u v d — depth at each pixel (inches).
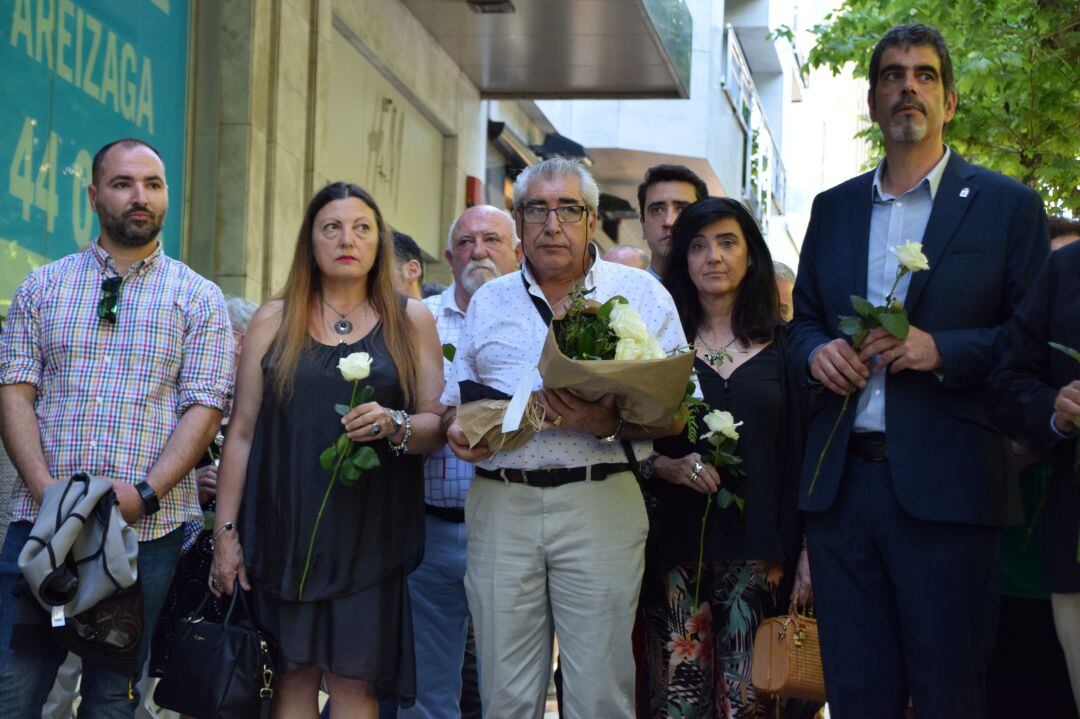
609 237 900.6
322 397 204.1
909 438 193.3
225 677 196.4
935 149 202.1
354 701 206.8
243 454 208.4
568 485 195.3
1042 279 183.6
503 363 201.0
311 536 200.1
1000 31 456.4
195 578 223.9
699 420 220.4
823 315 210.5
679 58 557.9
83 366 206.4
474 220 262.8
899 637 196.4
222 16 378.9
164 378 209.5
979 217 196.9
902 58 199.6
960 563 191.2
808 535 202.7
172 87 368.5
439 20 507.8
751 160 994.7
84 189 329.1
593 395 184.4
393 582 205.5
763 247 228.7
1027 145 471.5
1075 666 181.9
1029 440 181.9
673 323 206.7
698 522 217.9
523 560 196.7
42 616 194.2
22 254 302.7
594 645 194.7
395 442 202.4
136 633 197.2
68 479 195.8
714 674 221.9
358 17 452.4
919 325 195.9
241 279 375.9
